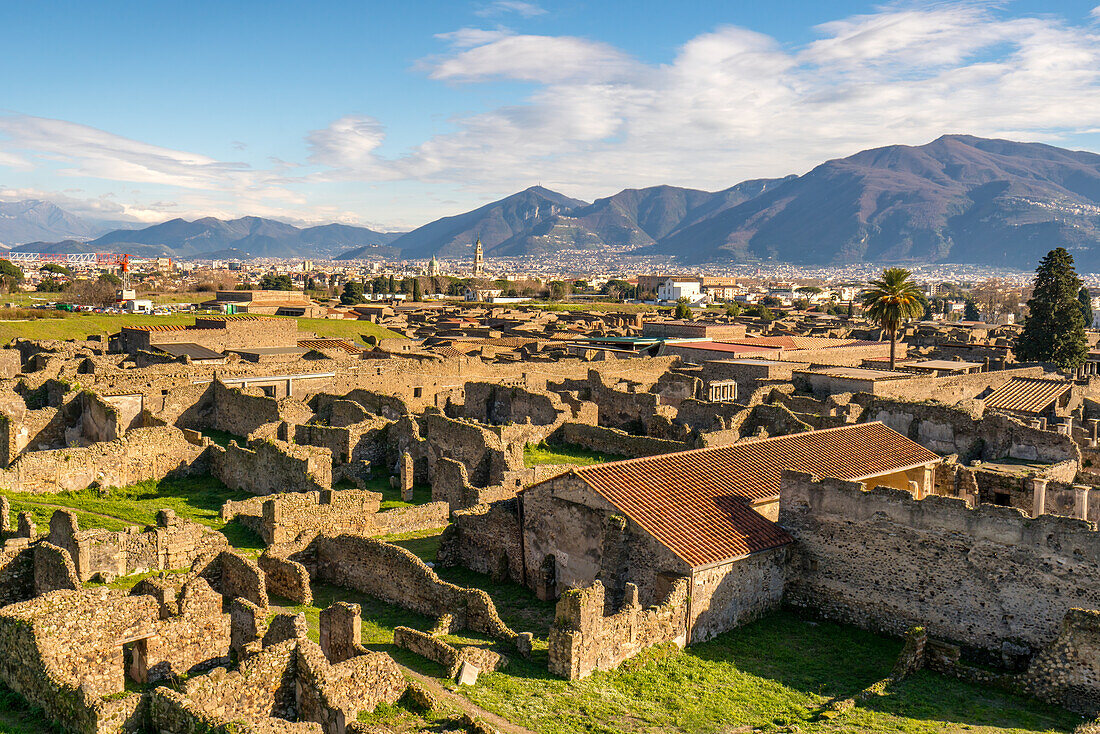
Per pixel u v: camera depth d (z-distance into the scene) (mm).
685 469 45312
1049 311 127062
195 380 83812
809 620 41594
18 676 27016
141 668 29391
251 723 22547
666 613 36281
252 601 36969
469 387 91312
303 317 182375
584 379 95312
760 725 30391
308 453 62188
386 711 26766
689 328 152125
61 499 58031
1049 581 35188
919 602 38688
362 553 42312
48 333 137750
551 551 43312
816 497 41719
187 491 63906
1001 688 34281
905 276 105500
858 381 88188
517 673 32562
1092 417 80562
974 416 65500
